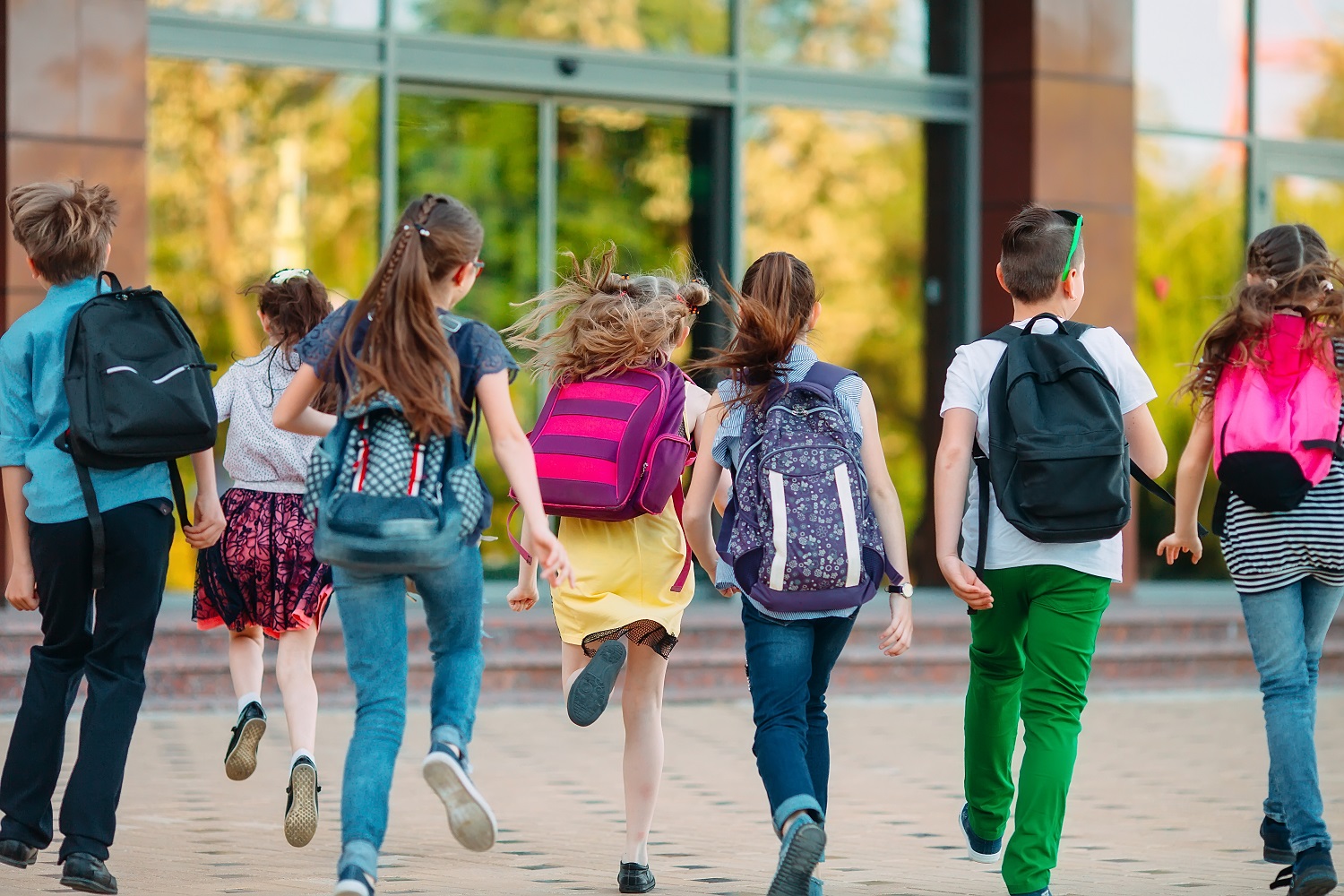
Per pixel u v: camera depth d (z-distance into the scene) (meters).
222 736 9.91
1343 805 8.27
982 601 5.42
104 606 5.61
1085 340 5.58
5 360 5.61
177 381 5.52
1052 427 5.32
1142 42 15.35
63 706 5.71
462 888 5.98
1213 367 5.80
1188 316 15.41
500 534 13.48
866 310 14.62
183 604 12.38
